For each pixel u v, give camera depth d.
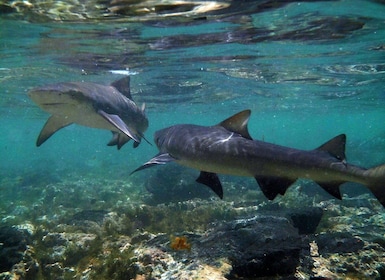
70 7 9.11
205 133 6.02
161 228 11.60
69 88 8.27
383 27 11.20
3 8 9.15
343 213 13.74
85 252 8.43
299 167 5.00
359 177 4.75
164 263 6.83
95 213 12.83
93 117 9.15
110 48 13.50
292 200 16.66
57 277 7.37
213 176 6.01
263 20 10.47
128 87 10.93
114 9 9.31
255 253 6.13
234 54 14.88
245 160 5.36
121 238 9.41
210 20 10.41
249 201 16.39
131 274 6.72
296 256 6.34
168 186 16.86
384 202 4.60
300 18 10.30
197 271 6.20
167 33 11.70
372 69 18.02
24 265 7.19
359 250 7.82
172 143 6.42
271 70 18.23
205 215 12.97
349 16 10.10
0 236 7.71
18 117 41.34
